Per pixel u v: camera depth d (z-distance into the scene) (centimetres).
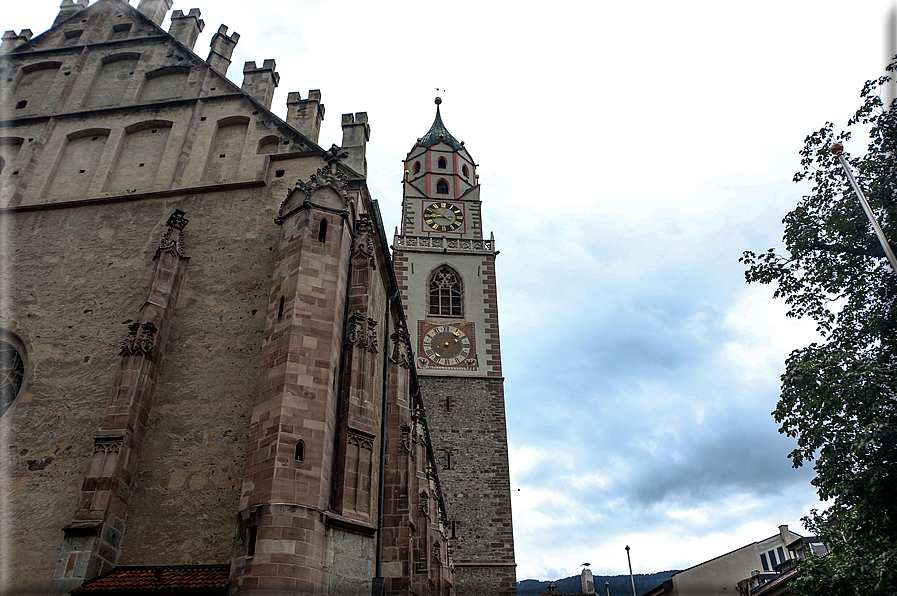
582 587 7044
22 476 2136
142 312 2319
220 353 2320
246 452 2045
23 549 1995
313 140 2973
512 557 4891
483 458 5294
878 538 1952
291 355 2055
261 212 2656
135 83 3212
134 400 2136
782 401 2067
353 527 1933
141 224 2695
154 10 3591
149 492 2067
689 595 5403
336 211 2428
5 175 2967
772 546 5209
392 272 3128
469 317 6122
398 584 2566
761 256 2359
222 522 2003
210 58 3269
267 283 2456
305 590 1720
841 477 1916
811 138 2319
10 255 2653
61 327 2452
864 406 1880
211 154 2919
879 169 2209
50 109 3191
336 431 2123
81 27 3522
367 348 2288
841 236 2198
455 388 5647
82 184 2905
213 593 1761
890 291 2077
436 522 3753
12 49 3456
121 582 1828
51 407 2269
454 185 7250
